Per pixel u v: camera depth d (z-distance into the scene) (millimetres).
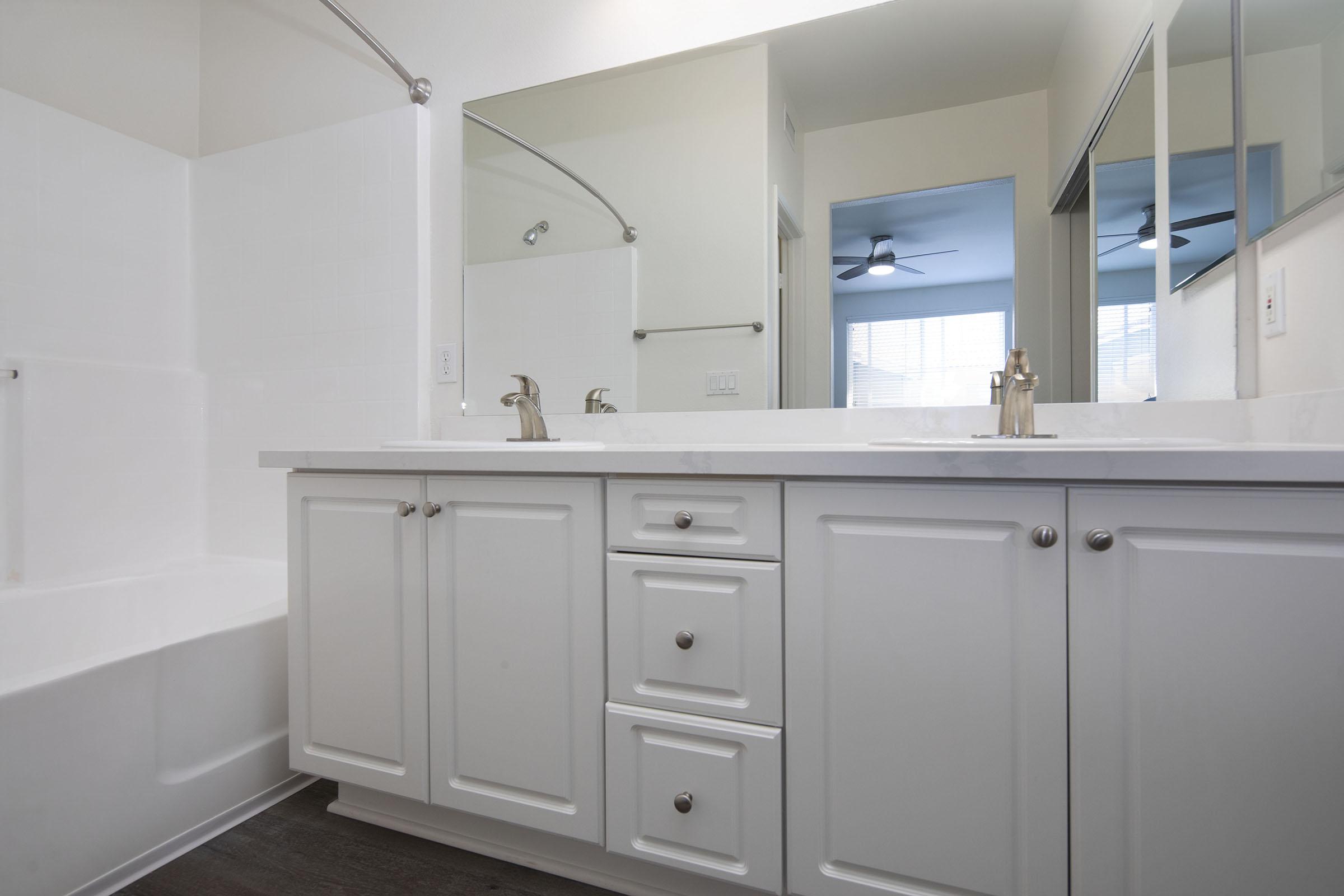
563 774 1135
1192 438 1216
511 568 1168
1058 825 871
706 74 1739
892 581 937
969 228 1527
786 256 1662
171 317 2262
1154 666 832
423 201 2006
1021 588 880
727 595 1022
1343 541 771
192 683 1351
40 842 1095
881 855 952
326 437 2096
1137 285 1380
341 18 1858
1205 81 1270
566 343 1863
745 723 1021
